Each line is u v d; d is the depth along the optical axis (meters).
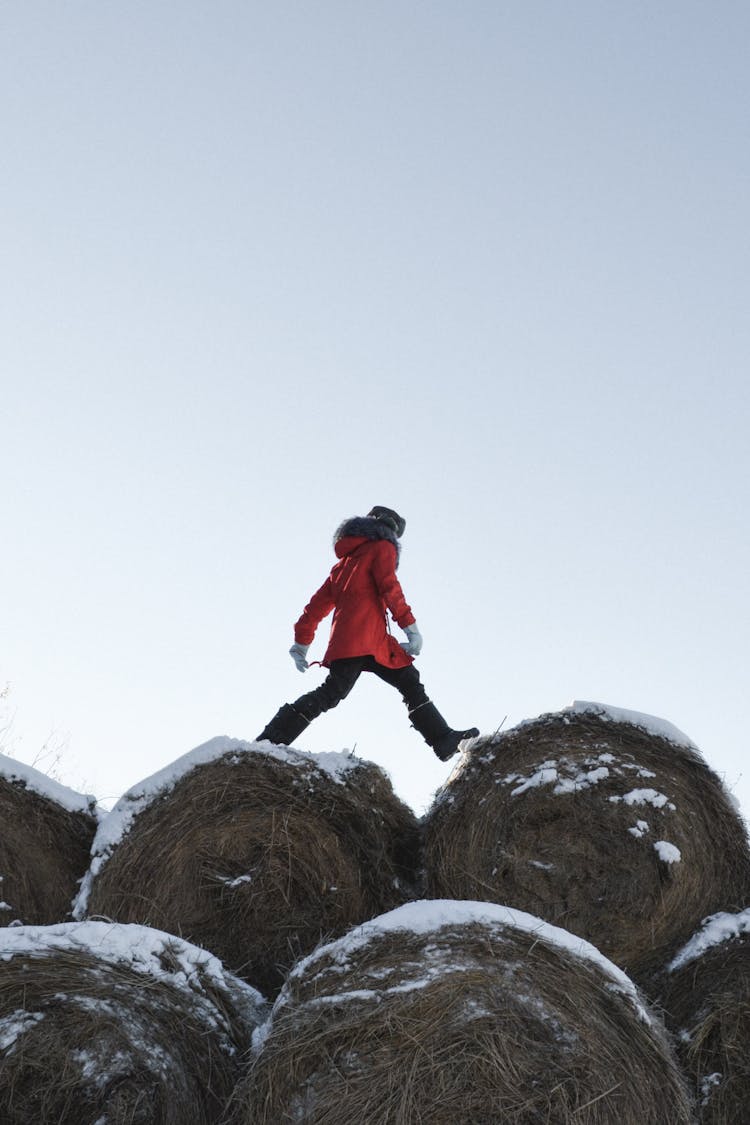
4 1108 6.09
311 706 10.12
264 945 8.42
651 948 8.45
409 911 6.82
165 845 8.42
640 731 8.87
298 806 8.58
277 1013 6.48
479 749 8.95
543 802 8.65
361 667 10.36
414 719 10.29
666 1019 7.58
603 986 6.57
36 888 8.62
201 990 6.81
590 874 8.52
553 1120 6.09
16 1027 6.27
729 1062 7.17
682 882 8.48
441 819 8.73
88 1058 6.29
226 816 8.51
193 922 8.38
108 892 8.31
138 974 6.70
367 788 8.71
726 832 8.65
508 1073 6.14
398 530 11.06
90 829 8.86
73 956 6.64
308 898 8.49
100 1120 6.17
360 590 10.46
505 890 8.54
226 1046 6.71
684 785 8.73
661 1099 6.42
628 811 8.59
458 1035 6.19
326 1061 6.16
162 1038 6.50
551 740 8.88
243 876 8.46
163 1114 6.32
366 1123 5.96
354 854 8.59
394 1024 6.21
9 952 6.58
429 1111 6.00
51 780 8.88
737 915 8.09
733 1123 7.04
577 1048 6.31
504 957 6.53
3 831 8.62
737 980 7.55
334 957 6.64
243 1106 6.21
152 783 8.60
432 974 6.40
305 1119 6.03
